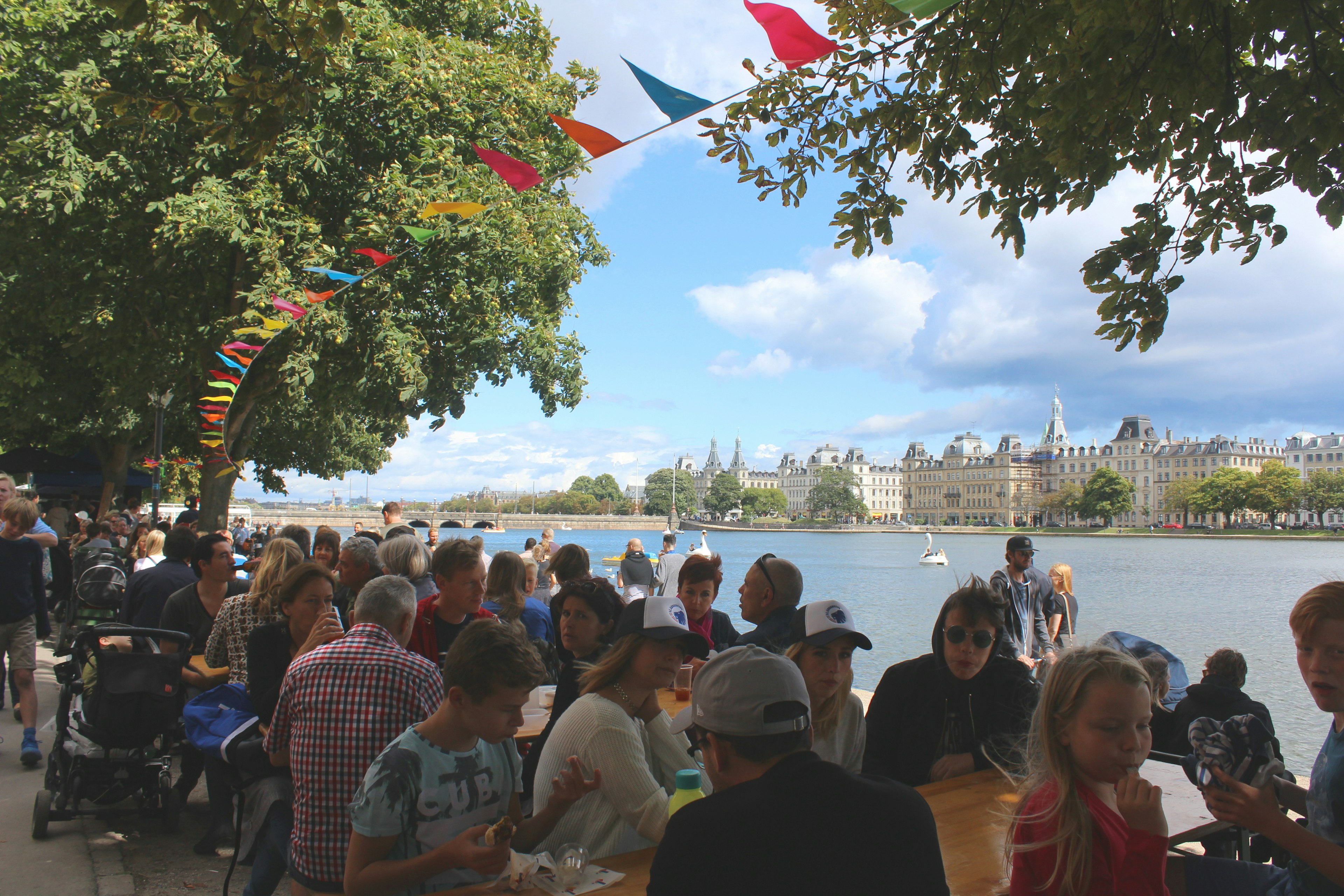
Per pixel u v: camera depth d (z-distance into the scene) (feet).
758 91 21.76
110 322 52.37
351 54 46.96
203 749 14.58
